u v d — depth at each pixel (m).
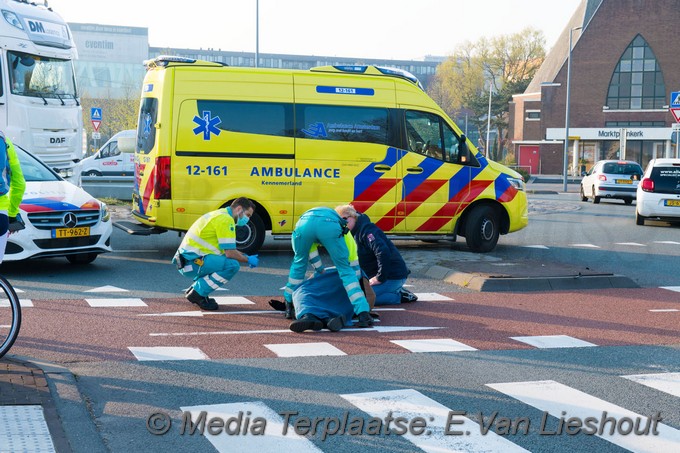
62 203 12.34
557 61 78.31
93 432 5.38
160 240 17.03
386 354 7.78
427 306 10.33
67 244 12.34
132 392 6.40
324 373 7.06
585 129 74.69
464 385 6.73
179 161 14.02
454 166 15.38
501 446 5.31
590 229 20.94
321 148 14.63
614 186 32.09
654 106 72.94
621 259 15.15
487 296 11.09
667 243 17.89
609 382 6.90
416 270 13.26
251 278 12.43
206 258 9.76
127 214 21.80
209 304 9.86
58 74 19.08
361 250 10.16
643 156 73.62
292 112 14.51
